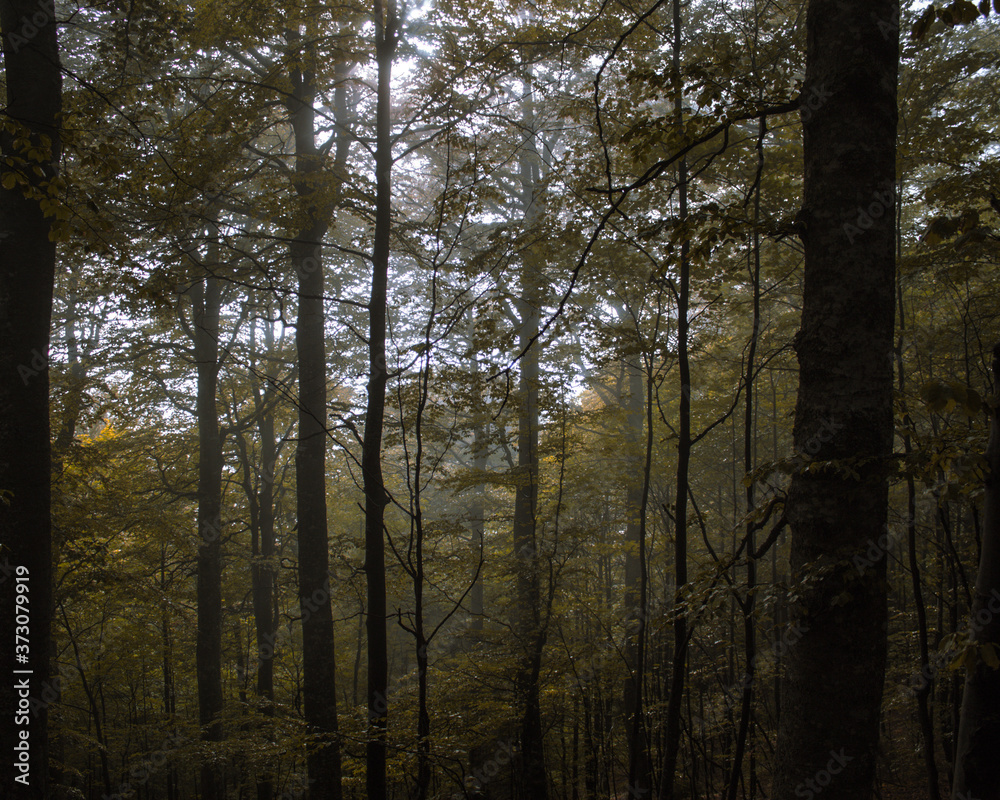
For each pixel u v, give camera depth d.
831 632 3.53
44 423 6.46
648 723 10.68
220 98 9.21
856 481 3.60
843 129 3.80
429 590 15.12
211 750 10.45
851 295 3.69
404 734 8.36
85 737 10.73
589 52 8.61
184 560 16.75
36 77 6.41
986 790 2.80
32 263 6.43
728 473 17.25
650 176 3.98
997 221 9.29
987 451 2.99
